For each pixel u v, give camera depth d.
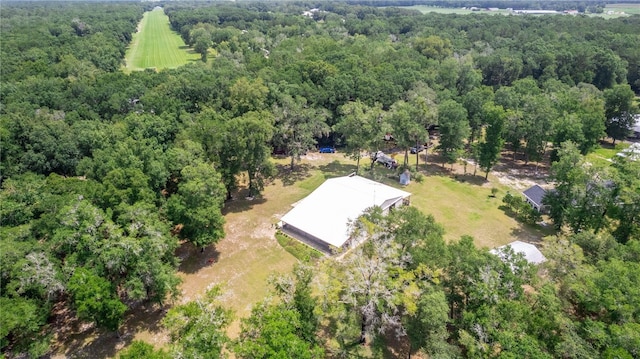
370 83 84.62
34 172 61.56
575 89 92.19
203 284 41.75
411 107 69.50
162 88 81.56
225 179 56.53
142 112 72.31
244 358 26.30
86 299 30.70
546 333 28.02
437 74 98.12
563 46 121.00
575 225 47.06
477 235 50.97
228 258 46.09
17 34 143.12
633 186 41.22
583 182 45.31
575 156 48.81
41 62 104.12
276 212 56.44
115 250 33.00
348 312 31.56
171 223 42.84
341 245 44.62
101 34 151.12
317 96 79.81
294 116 67.25
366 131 64.50
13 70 102.00
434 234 33.78
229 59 121.25
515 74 116.25
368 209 39.31
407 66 102.25
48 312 33.28
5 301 30.11
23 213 41.12
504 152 82.19
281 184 65.88
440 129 71.25
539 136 68.50
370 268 31.75
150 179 47.19
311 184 65.69
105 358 33.00
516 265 31.83
